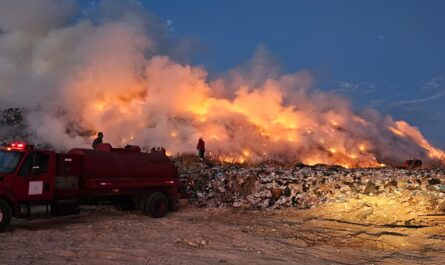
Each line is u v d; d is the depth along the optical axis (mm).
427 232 12852
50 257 8742
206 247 10398
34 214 12039
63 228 12180
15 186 11617
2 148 12141
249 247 10570
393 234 12641
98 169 13648
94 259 8742
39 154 12211
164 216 15133
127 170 14336
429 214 14789
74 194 13047
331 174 20641
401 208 15578
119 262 8570
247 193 18766
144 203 14883
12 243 9953
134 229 12195
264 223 14117
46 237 10742
